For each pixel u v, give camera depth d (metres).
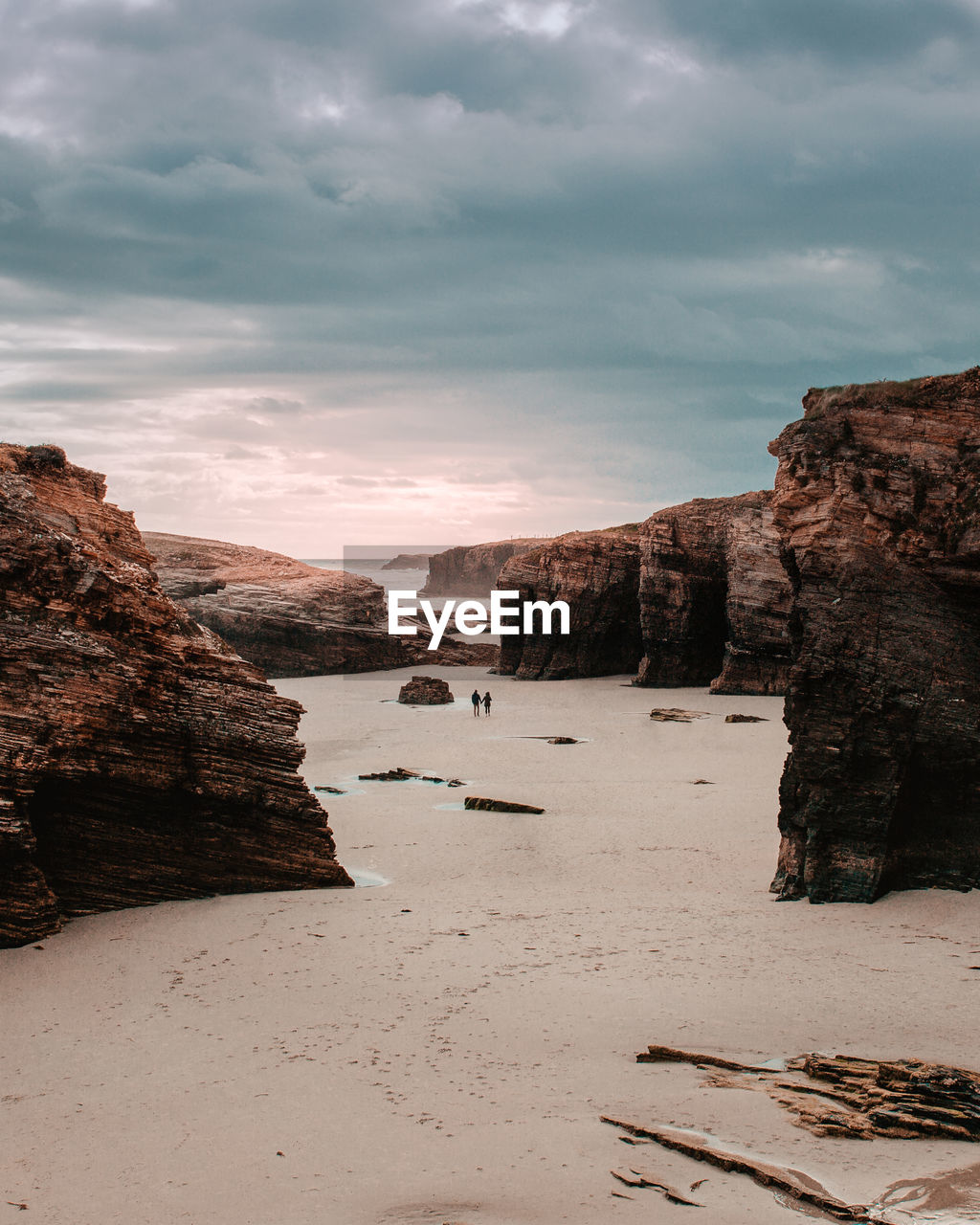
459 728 53.00
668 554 70.06
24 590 22.30
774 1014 15.75
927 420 23.97
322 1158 11.50
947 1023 15.16
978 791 22.94
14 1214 10.63
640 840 28.97
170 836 23.30
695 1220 9.49
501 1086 13.30
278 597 85.00
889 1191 9.85
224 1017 16.48
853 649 23.89
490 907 22.56
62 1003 17.39
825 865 23.30
